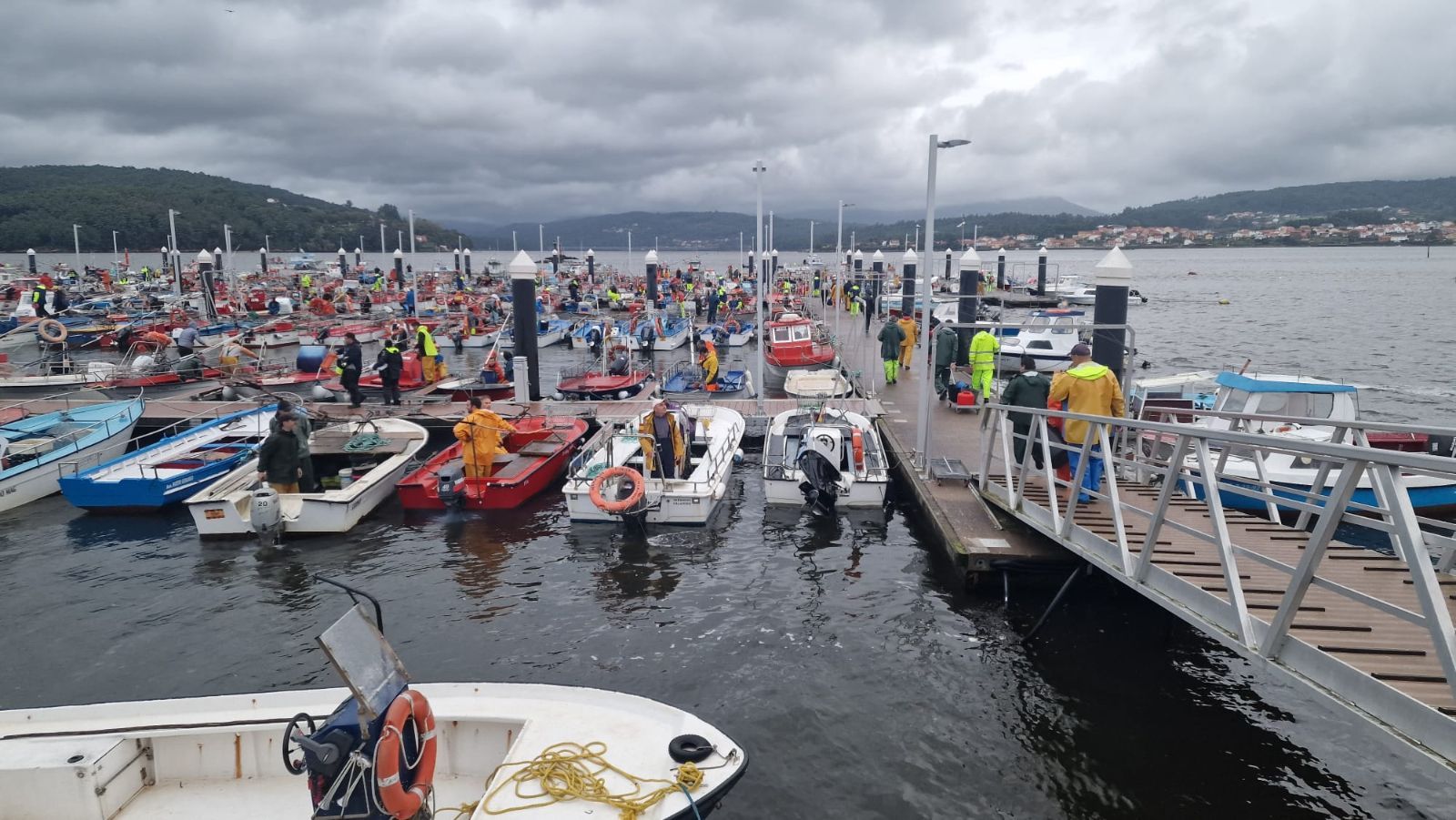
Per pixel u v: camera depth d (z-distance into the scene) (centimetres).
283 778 577
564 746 551
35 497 1439
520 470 1448
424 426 1870
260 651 925
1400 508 456
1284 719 786
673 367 2977
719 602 1047
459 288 5650
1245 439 581
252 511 1218
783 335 2803
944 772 709
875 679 859
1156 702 818
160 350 2645
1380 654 537
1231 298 6844
